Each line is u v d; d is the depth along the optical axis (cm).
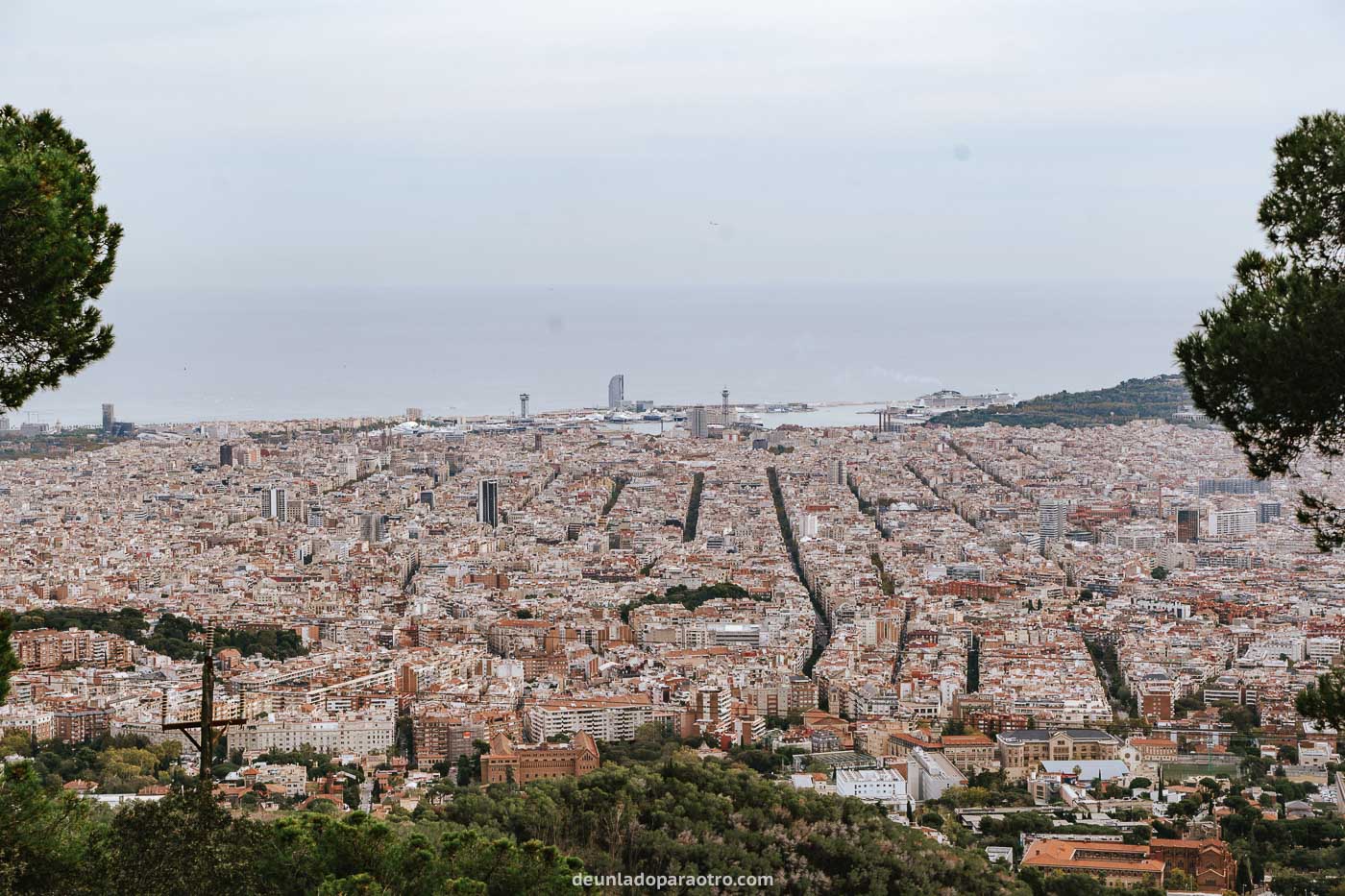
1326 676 9638
